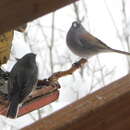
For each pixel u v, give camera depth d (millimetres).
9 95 6727
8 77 7434
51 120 3725
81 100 3904
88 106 3672
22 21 3039
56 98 7332
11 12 2957
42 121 3744
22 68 7207
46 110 12461
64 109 3822
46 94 7102
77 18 14641
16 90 6777
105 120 3504
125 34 14461
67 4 3070
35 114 12500
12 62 12391
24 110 7031
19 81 6926
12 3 2914
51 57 13453
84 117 3479
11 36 8477
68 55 13898
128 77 4250
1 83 7277
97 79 13609
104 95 3852
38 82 7250
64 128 3520
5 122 11938
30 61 7387
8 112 6520
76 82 13148
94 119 3500
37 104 7117
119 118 3500
